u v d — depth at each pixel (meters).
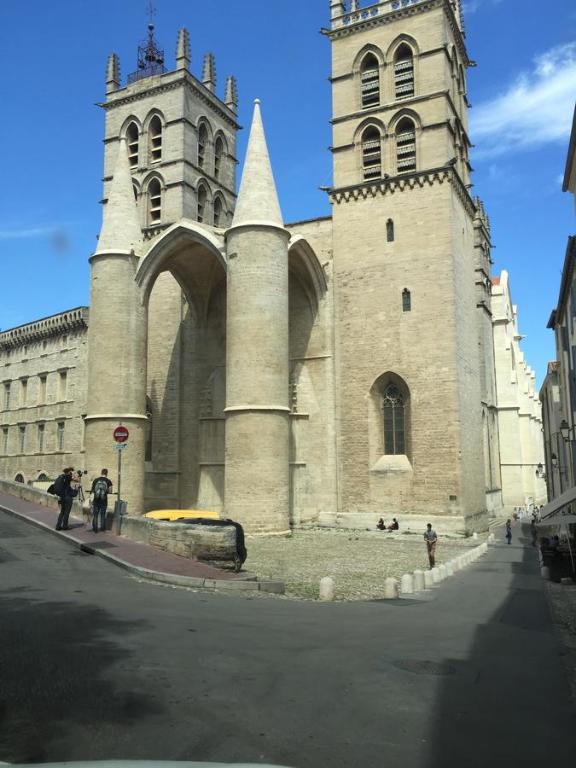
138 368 38.09
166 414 44.38
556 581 21.19
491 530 42.81
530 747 6.46
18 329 66.19
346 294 39.56
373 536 33.97
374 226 39.47
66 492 22.17
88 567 16.72
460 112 44.41
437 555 26.42
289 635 10.81
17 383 66.44
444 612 14.42
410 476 36.25
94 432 36.88
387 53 41.66
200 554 18.03
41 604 12.03
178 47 50.09
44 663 8.38
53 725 6.41
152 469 44.03
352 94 42.38
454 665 9.45
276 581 16.89
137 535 20.72
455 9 46.09
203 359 43.84
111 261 38.38
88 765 4.10
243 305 33.59
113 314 37.84
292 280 40.91
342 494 37.94
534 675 9.12
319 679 8.33
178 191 48.53
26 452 63.66
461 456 35.28
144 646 9.45
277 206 35.16
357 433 38.03
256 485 32.25
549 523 23.92
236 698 7.44
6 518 25.19
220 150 54.28
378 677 8.56
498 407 64.75
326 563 23.38
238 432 32.78
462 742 6.53
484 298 57.44
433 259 37.56
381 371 37.81
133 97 51.56
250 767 4.01
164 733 6.34
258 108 36.41
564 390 41.09
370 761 5.98
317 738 6.45
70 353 60.41
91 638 9.75
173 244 38.66
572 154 20.25
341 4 43.84
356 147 41.62
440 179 38.12
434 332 36.81
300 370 40.06
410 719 7.11
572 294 33.66
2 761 5.30
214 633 10.53
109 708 6.92
